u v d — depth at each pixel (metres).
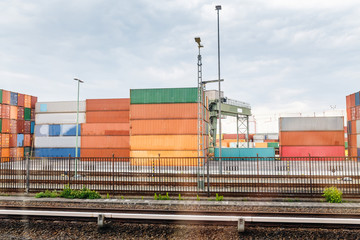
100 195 15.06
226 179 18.73
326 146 38.41
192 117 35.44
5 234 8.73
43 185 17.08
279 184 16.48
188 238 8.31
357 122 40.44
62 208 11.21
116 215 8.88
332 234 8.25
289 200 13.52
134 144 36.19
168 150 35.50
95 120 42.09
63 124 43.56
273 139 76.94
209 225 8.76
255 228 8.60
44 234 8.72
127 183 17.69
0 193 15.47
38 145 43.88
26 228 8.98
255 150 39.44
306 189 15.81
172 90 36.19
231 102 52.31
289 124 39.47
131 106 36.69
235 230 8.50
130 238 8.44
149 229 8.71
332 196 13.09
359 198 13.89
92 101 42.50
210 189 15.84
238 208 12.18
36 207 11.41
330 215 9.95
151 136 35.97
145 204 12.85
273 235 8.32
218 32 25.69
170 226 8.78
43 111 44.44
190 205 12.57
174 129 35.62
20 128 46.88
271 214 10.38
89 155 41.72
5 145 42.75
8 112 43.84
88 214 9.05
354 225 8.41
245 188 16.31
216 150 40.88
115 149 41.22
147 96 36.53
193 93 35.72
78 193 14.50
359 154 39.81
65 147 43.03
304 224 8.59
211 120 49.66
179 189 15.95
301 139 39.00
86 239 8.48
